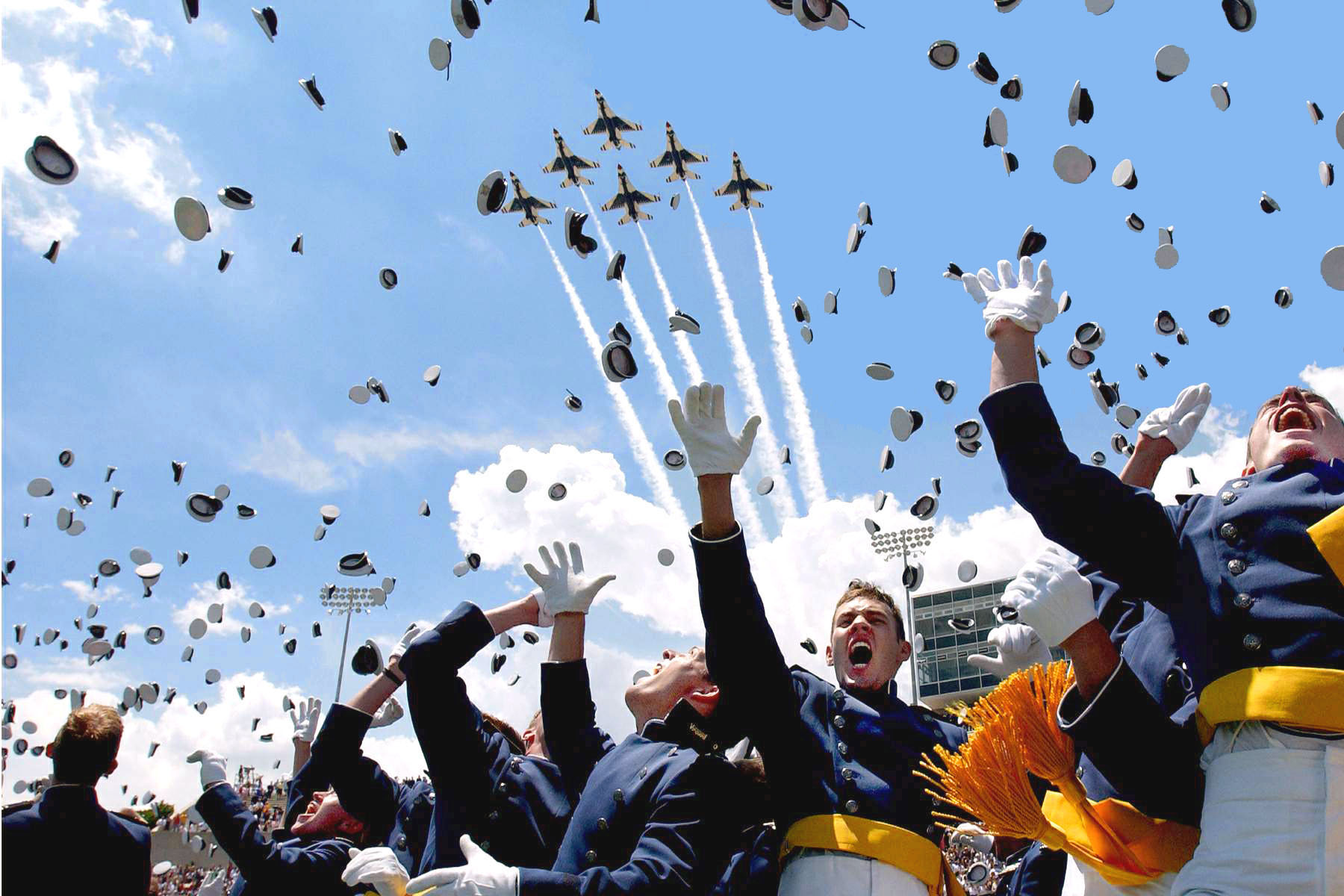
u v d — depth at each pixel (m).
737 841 4.00
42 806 4.83
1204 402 4.52
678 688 4.78
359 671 6.07
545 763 5.14
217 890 7.77
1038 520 3.33
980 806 3.34
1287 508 3.03
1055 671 3.61
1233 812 2.76
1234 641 2.94
